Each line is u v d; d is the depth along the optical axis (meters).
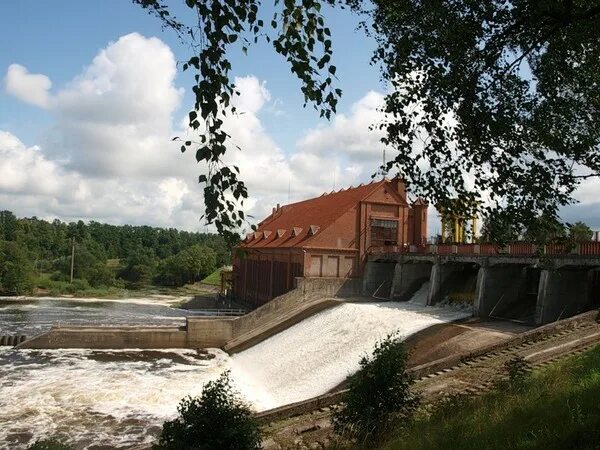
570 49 9.07
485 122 8.92
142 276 138.25
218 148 5.65
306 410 20.31
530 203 9.24
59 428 25.16
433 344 31.48
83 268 128.50
